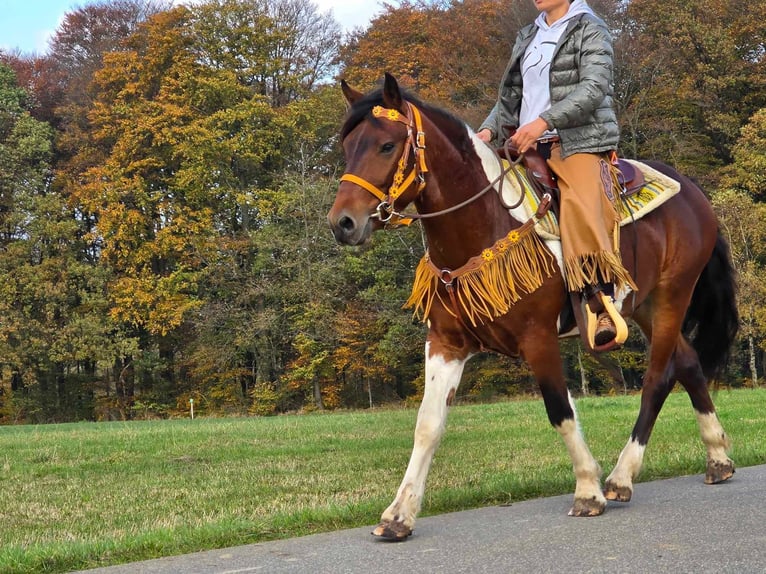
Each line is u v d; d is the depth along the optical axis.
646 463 6.60
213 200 35.00
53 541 5.19
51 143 38.75
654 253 5.46
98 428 17.33
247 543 4.62
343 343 32.84
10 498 7.27
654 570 3.41
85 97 39.44
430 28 31.64
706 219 5.89
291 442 11.31
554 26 5.12
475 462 7.98
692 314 6.25
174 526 5.31
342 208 4.13
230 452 10.31
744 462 6.67
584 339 4.80
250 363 36.66
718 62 32.75
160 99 34.84
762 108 31.88
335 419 16.41
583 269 4.69
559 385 4.68
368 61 34.16
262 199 33.38
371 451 9.86
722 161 32.97
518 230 4.64
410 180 4.30
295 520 5.06
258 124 34.16
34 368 35.59
